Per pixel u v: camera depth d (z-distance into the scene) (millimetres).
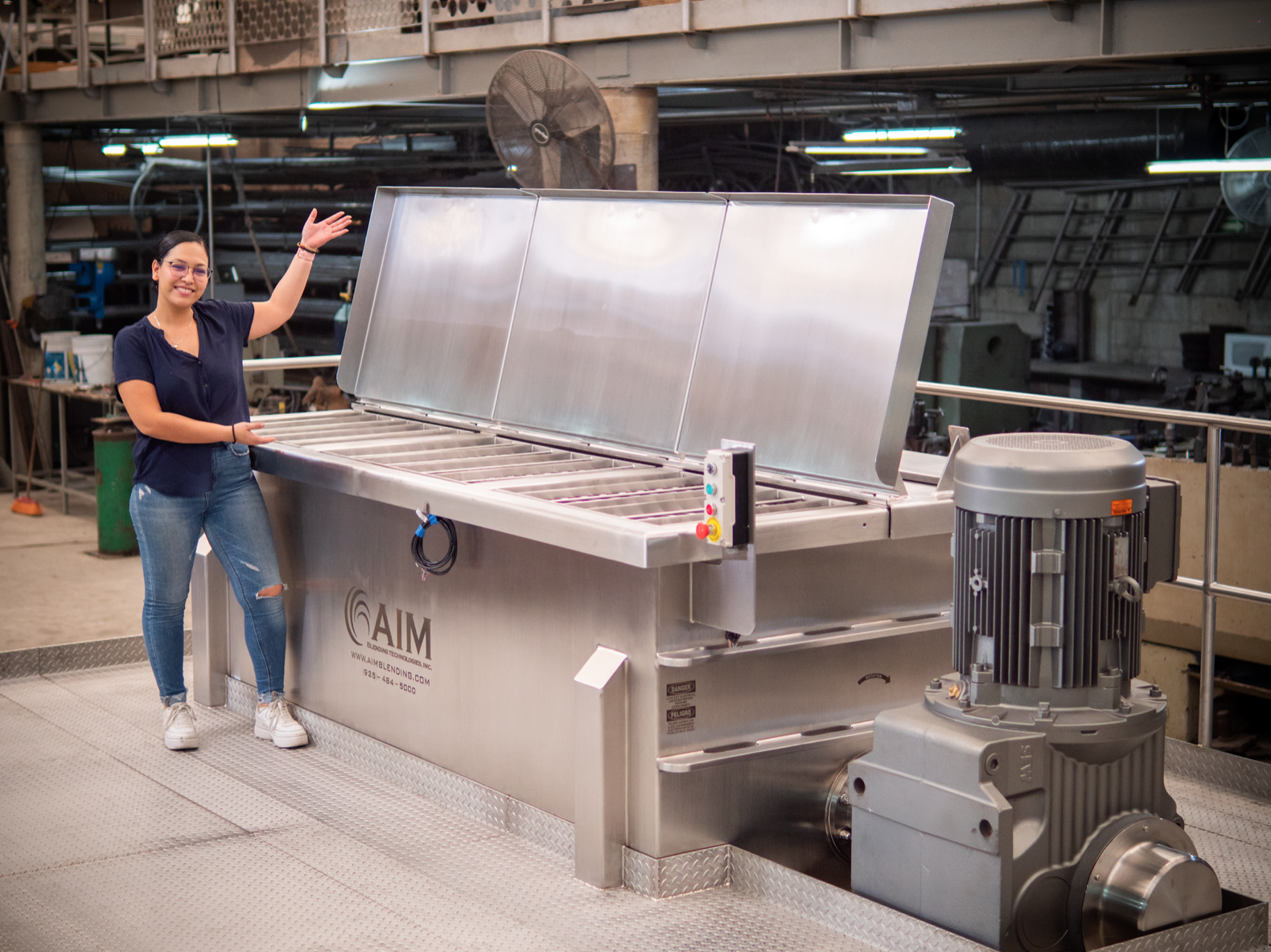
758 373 3270
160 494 3801
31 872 3125
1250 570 7016
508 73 5480
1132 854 2602
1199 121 11281
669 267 3592
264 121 10930
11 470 10383
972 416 11734
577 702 2975
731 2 7449
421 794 3637
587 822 3012
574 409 3785
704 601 2840
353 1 9023
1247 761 3680
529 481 3318
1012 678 2592
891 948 2682
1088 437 2705
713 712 2953
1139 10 6254
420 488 3303
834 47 7230
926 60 6957
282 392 9898
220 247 10938
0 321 10344
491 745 3400
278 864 3174
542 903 2947
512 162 5664
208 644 4426
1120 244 15484
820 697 3104
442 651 3523
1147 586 2865
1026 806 2574
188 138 10461
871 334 3021
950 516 3010
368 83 9086
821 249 3197
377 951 2729
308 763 3902
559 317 3910
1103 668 2623
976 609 2623
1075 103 12062
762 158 14422
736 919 2857
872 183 15875
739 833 3037
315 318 10758
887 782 2711
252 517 3920
